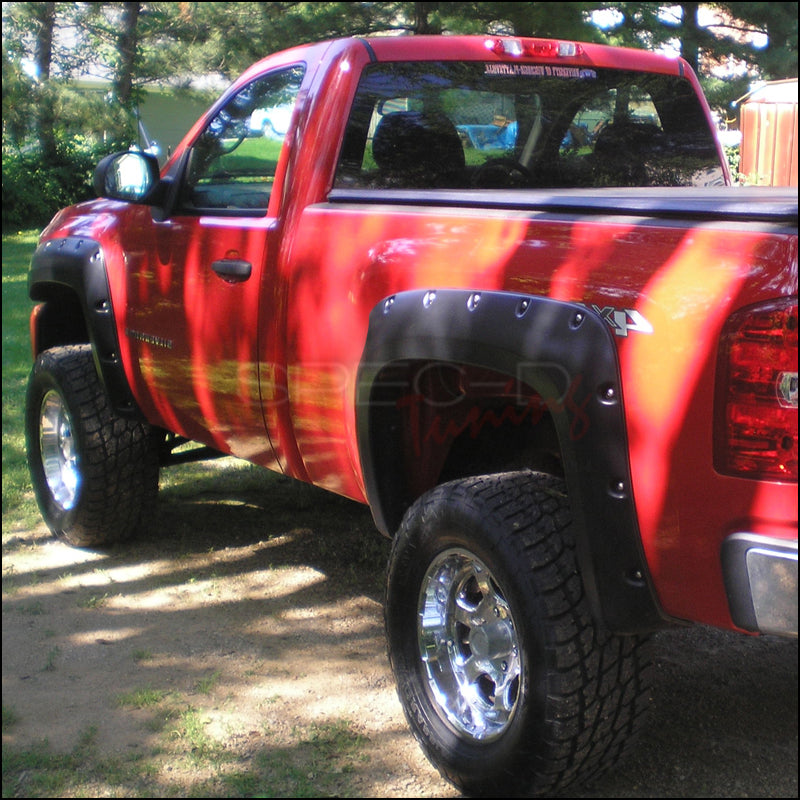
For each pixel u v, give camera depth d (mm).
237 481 5582
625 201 2412
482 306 2531
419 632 2805
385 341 2791
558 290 2408
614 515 2299
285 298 3305
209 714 3129
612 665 2453
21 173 20812
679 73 4211
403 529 2822
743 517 2098
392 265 2865
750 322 2053
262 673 3395
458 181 3674
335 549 4555
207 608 3941
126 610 3939
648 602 2311
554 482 2658
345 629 3734
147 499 4566
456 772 2672
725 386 2094
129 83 17453
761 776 2705
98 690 3305
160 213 3963
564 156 3977
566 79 3887
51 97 17172
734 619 2137
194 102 17359
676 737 2906
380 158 3447
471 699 2717
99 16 17844
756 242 2094
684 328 2154
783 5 16719
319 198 3311
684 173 4312
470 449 3117
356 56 3383
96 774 2820
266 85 3662
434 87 3562
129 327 4141
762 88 14289
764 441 2051
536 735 2451
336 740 2969
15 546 4703
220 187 3730
